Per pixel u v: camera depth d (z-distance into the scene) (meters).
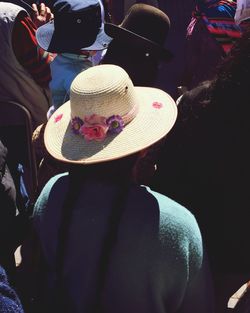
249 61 1.74
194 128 1.86
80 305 1.64
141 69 2.48
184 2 4.12
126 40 2.44
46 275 1.75
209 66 3.39
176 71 4.04
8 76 3.02
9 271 2.45
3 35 2.91
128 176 1.60
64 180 1.74
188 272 1.60
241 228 1.93
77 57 2.71
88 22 2.71
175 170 1.93
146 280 1.58
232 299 2.48
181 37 4.09
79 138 1.61
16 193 2.71
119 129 1.59
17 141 3.03
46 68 3.03
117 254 1.57
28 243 2.45
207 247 2.00
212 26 3.34
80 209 1.61
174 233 1.55
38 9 3.75
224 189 1.89
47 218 1.71
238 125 1.80
